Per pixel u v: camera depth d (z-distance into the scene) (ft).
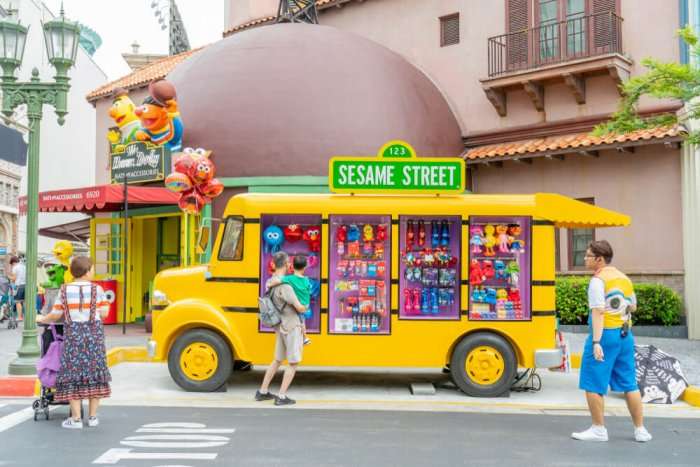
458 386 29.66
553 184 54.70
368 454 20.31
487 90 57.21
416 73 60.08
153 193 49.65
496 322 29.60
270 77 53.01
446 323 29.68
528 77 54.65
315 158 51.08
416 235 30.53
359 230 30.73
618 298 21.99
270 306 27.68
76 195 49.78
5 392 29.43
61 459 19.47
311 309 30.48
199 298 30.48
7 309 57.72
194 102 53.98
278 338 28.30
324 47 55.01
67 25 32.42
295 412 26.45
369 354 29.81
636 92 38.27
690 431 24.00
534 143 55.01
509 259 30.19
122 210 58.85
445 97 61.93
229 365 30.01
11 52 32.37
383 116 53.01
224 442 21.56
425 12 63.57
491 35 59.52
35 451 20.35
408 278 30.27
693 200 47.29
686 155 47.67
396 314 29.89
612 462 19.79
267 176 51.11
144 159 54.44
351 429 23.61
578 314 48.14
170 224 61.57
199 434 22.62
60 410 26.32
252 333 29.91
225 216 30.71
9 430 23.11
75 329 23.36
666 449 21.36
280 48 54.60
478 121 60.08
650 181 49.96
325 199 30.40
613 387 22.67
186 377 30.04
